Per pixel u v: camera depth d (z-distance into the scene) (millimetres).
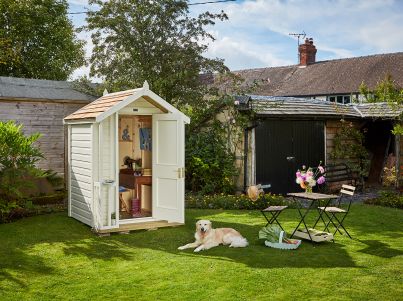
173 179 10531
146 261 7621
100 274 6949
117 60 17141
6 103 14242
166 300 5875
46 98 14805
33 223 10711
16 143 11102
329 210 9492
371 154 19719
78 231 9906
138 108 10570
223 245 8719
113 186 9867
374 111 18188
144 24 16594
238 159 15281
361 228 10281
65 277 6816
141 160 12570
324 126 17125
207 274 6875
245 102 14766
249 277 6719
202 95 16531
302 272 6957
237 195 14367
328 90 29438
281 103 15742
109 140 10094
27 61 26406
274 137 15555
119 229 9758
